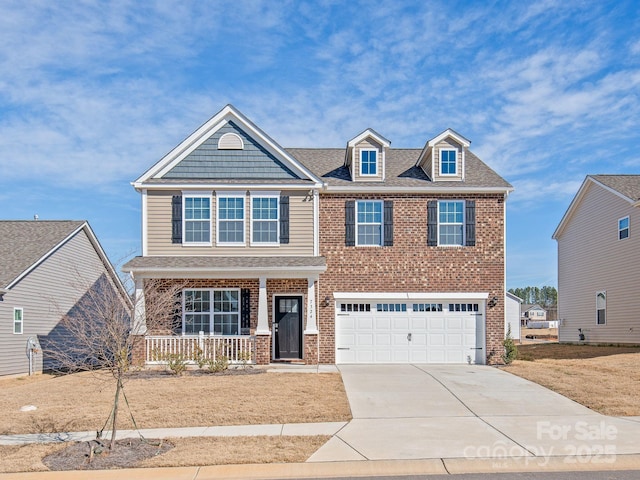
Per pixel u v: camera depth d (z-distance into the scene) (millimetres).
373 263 21688
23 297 23219
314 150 26031
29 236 26312
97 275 29672
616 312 28500
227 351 20219
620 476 8883
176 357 18625
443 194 21938
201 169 22016
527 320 89250
